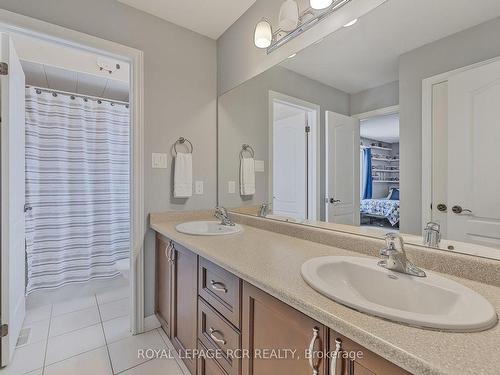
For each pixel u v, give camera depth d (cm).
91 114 285
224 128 221
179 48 208
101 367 154
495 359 48
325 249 127
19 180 186
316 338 71
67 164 271
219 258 112
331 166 145
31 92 248
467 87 97
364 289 97
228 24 209
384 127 121
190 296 144
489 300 73
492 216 91
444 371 45
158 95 197
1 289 153
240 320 104
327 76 144
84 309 223
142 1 181
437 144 105
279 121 175
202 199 220
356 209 132
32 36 156
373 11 121
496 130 90
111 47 175
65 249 270
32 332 188
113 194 300
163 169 200
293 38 158
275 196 181
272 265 102
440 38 103
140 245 189
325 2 126
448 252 97
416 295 85
